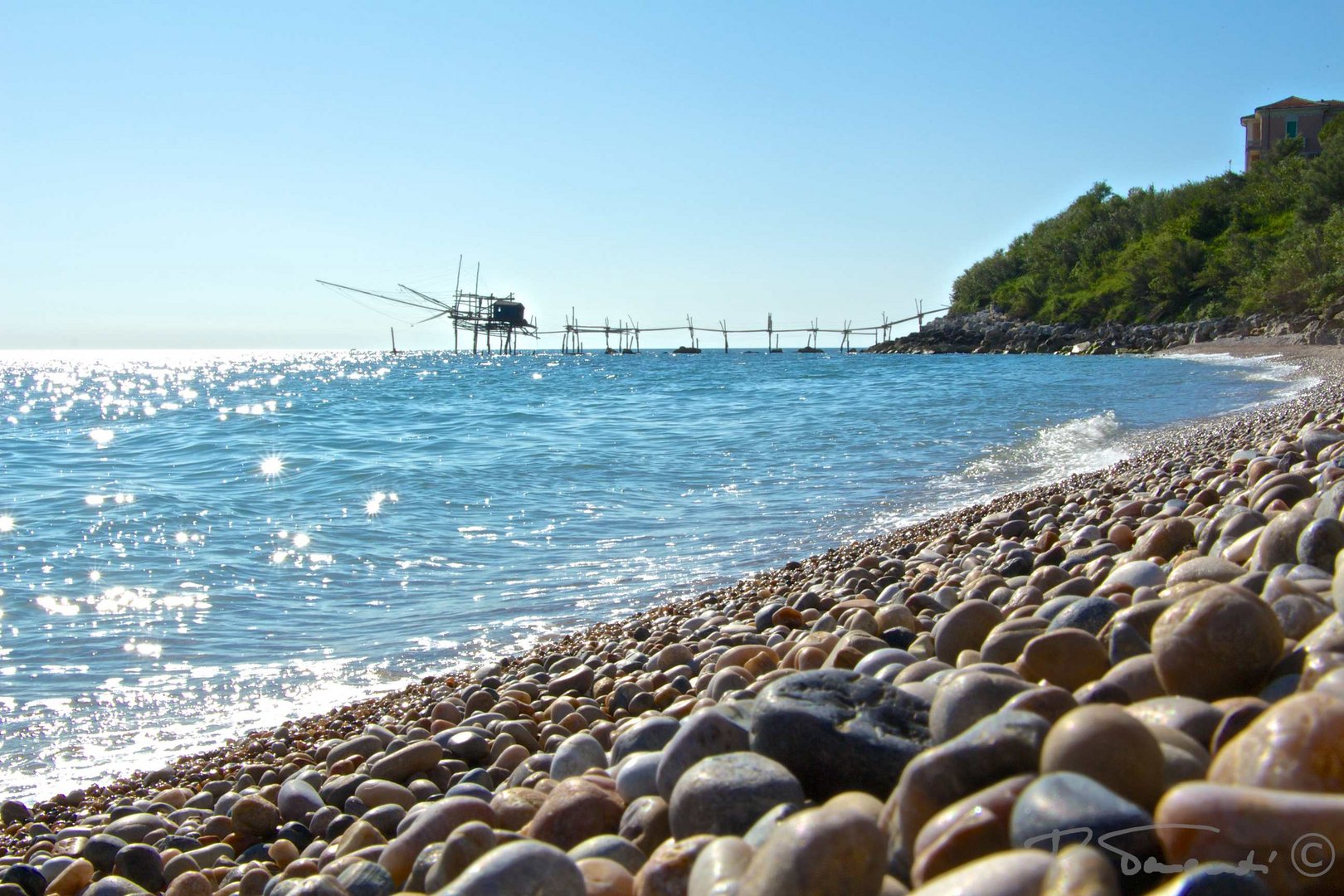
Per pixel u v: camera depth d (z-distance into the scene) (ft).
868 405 95.76
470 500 47.14
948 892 5.71
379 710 20.24
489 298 399.44
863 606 19.94
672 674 18.01
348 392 155.12
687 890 7.57
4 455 70.49
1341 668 7.29
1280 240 234.99
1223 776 6.51
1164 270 263.08
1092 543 21.61
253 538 39.60
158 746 19.81
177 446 75.20
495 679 20.63
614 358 404.16
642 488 49.19
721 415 90.99
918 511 40.09
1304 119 293.64
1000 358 250.16
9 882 12.89
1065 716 7.25
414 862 10.58
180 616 28.94
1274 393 86.17
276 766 17.35
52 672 24.27
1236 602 8.79
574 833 10.00
